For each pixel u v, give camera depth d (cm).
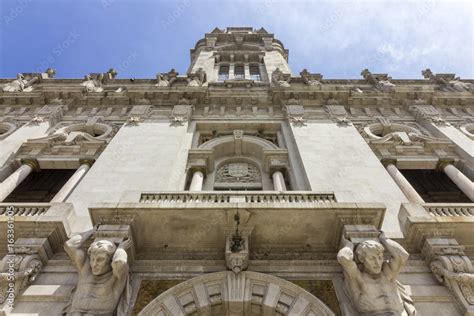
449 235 1184
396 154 2070
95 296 943
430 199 2181
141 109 2403
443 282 1080
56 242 1191
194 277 1084
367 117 2462
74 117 2458
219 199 1227
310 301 1020
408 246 1213
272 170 1919
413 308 970
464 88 2762
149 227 1145
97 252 978
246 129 2359
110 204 1129
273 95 2578
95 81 3012
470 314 974
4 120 2353
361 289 977
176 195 1234
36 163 1948
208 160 1980
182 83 3012
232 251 1109
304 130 2147
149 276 1106
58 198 1600
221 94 2581
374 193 1511
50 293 1038
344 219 1130
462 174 1869
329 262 1142
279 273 1119
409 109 2556
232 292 1042
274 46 4531
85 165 1909
